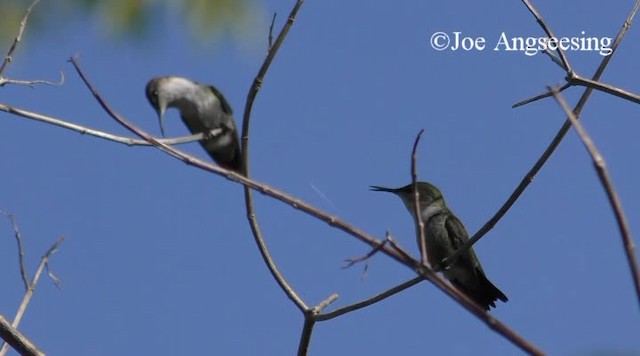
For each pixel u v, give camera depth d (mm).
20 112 8758
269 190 7215
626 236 5555
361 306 10344
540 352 5742
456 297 6094
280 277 10836
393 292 10242
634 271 5523
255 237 10820
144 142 9039
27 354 10406
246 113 10344
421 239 7039
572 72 10984
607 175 5602
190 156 7527
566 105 5801
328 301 10766
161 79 11727
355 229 6992
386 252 6859
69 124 8828
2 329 10375
